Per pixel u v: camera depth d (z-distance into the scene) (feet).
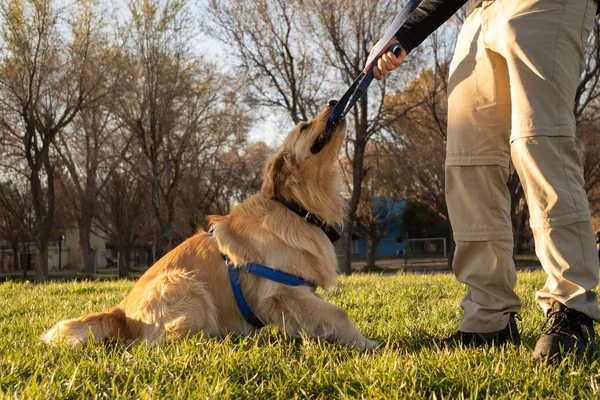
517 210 106.42
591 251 7.73
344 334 10.17
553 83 7.88
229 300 11.03
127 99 82.94
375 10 69.67
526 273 26.03
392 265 124.67
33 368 8.25
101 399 6.75
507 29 8.18
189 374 7.64
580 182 7.91
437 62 75.56
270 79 74.84
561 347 7.51
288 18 72.02
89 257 127.54
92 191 103.14
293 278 10.55
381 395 6.43
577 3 8.00
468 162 9.12
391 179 105.50
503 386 6.86
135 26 74.95
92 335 10.36
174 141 92.22
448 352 8.20
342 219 12.26
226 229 11.28
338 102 11.37
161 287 10.85
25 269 118.42
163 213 111.14
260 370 7.75
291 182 11.31
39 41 71.46
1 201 93.40
